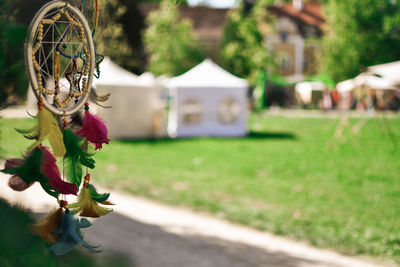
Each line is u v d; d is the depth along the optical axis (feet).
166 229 21.59
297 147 57.31
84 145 4.24
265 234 22.58
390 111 114.11
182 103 66.54
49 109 3.92
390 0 120.26
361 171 42.37
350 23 123.34
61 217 4.08
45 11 3.85
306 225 24.52
